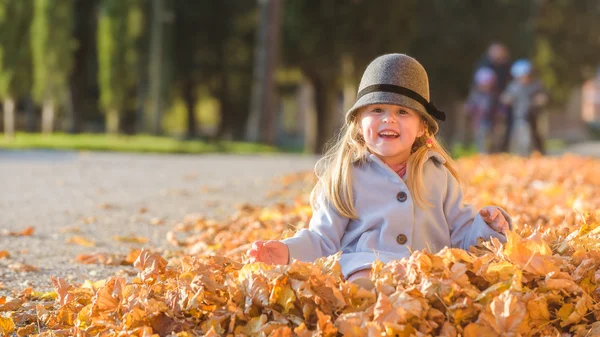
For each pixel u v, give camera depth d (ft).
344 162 13.50
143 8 96.12
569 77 120.67
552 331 11.38
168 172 43.52
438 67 95.81
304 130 179.01
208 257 13.30
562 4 117.08
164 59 93.50
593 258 12.75
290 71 94.48
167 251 19.24
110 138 79.25
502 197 25.66
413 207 13.26
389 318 10.41
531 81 54.34
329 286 11.25
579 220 16.78
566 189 28.27
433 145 13.74
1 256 18.20
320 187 13.93
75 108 104.88
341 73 84.53
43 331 12.19
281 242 12.77
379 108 13.08
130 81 88.38
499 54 56.80
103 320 11.76
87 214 26.12
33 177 39.19
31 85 77.10
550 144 123.75
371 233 13.19
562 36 118.73
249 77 105.29
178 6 99.91
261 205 28.09
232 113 110.93
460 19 96.48
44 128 85.20
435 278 11.16
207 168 46.91
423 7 93.45
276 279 11.23
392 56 13.29
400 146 13.01
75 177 39.58
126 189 34.22
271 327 10.80
